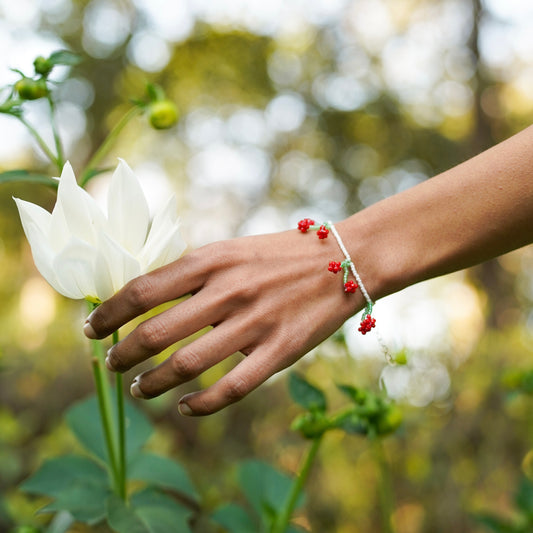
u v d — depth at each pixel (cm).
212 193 795
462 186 95
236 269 90
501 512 336
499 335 373
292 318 91
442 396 357
